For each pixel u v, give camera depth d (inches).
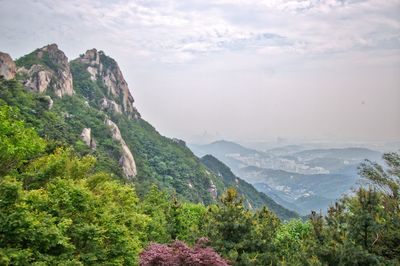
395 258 620.1
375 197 677.3
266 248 749.3
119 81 6259.8
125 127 5329.7
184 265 571.2
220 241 734.5
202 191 4808.1
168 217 1114.7
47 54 4655.5
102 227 593.6
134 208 1039.6
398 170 793.6
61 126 2933.1
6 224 459.2
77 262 493.0
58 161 737.0
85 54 6053.2
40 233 479.8
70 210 576.7
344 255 595.8
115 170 2869.1
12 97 2696.9
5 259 428.1
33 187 701.3
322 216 759.1
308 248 667.4
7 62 3314.5
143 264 582.9
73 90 4837.6
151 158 4965.6
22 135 740.7
